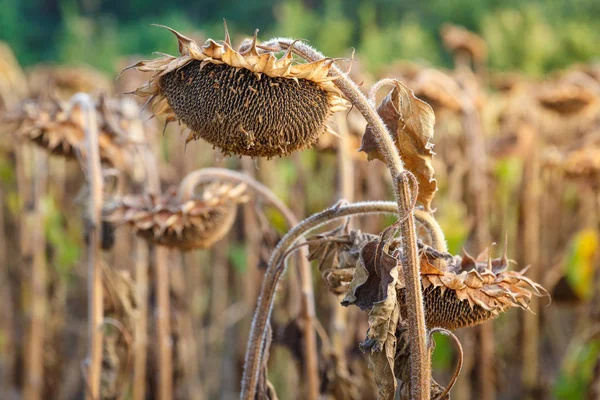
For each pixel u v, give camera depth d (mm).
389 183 6023
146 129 4453
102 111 3838
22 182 6402
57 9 21453
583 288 5789
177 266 5039
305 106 2182
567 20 15391
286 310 4992
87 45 15508
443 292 2303
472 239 5648
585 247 5738
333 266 2637
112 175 3809
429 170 2396
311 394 3662
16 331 7469
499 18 14609
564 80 6797
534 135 6359
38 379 5988
